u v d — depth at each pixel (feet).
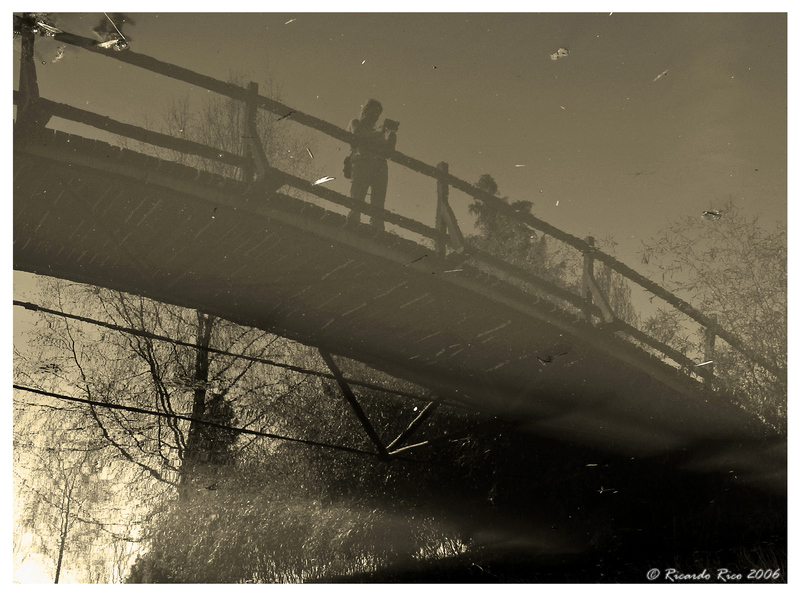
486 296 21.54
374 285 21.75
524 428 26.58
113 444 35.63
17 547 33.65
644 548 20.54
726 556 18.81
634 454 24.26
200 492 33.50
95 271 21.57
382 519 29.37
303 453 33.22
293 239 19.39
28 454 35.27
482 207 27.17
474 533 26.45
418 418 27.37
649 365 23.66
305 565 29.86
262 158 18.42
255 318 23.98
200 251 20.43
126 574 33.04
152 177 17.39
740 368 23.12
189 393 35.76
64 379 35.91
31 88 16.30
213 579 30.35
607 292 27.55
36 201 18.37
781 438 21.72
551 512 24.62
